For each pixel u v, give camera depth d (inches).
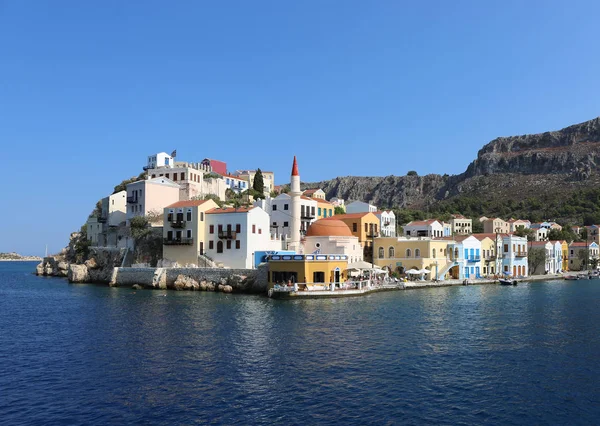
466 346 1676.9
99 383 1289.4
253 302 2751.0
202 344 1694.1
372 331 1907.0
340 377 1320.1
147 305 2684.5
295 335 1825.8
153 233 4124.0
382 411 1088.2
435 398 1169.4
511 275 4820.4
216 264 3700.8
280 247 3978.8
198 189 5128.0
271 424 1021.2
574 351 1616.6
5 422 1043.3
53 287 4023.1
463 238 4665.4
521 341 1761.8
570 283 4603.8
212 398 1169.4
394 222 5664.4
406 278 3909.9
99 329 2001.7
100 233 4970.5
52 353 1609.3
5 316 2389.3
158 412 1088.2
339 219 4377.5
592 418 1059.9
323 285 3004.4
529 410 1099.9
